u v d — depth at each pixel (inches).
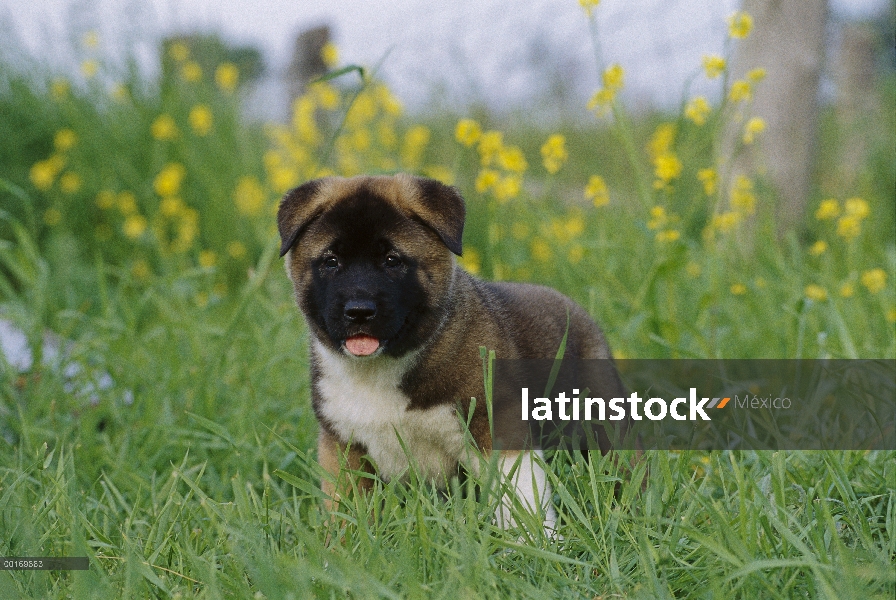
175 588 135.7
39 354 235.1
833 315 223.0
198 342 240.7
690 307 277.7
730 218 269.0
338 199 176.9
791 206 367.6
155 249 397.7
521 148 442.3
